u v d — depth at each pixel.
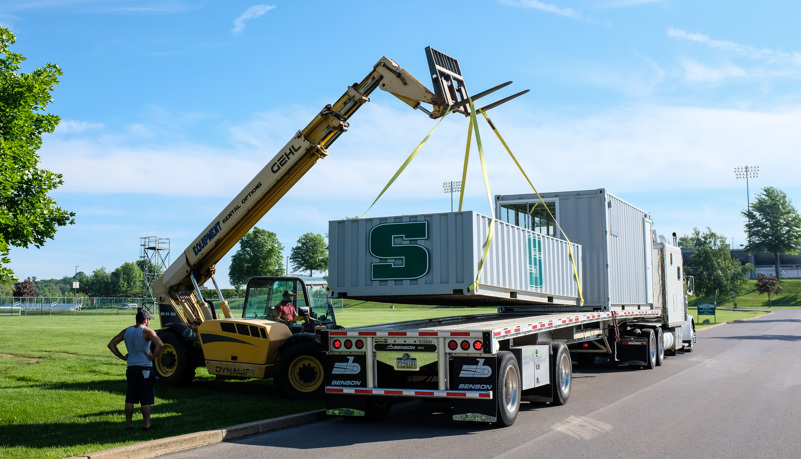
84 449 7.72
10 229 14.71
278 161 12.77
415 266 10.51
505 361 9.40
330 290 11.09
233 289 98.12
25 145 15.78
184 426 9.27
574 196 16.03
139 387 9.02
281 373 11.78
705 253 78.56
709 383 14.62
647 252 19.50
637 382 14.94
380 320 44.56
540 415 10.54
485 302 13.12
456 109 11.84
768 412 10.72
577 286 14.80
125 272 141.25
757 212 140.75
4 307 63.16
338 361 10.03
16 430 8.94
